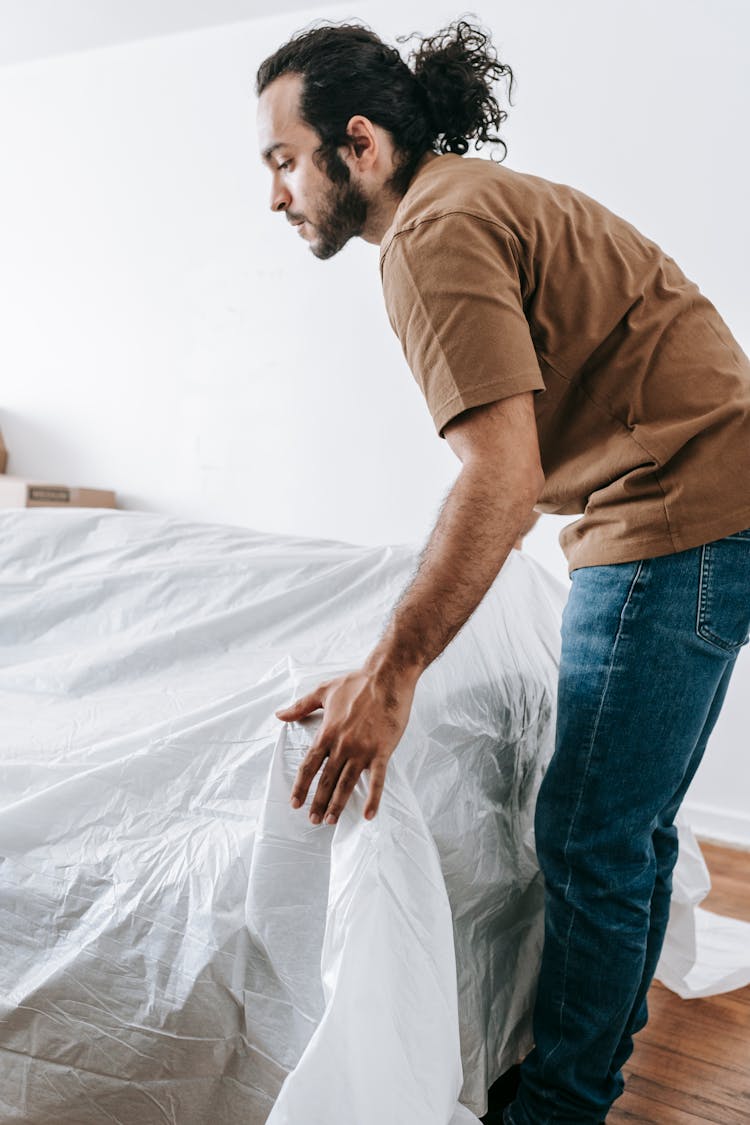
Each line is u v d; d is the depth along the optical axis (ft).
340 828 2.81
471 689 3.82
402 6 9.61
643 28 8.46
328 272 10.03
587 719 3.41
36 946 3.03
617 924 3.50
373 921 2.63
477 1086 3.55
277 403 10.34
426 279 3.07
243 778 3.14
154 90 10.98
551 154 8.87
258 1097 2.86
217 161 10.64
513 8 9.00
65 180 11.55
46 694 4.06
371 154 3.63
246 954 2.87
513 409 2.98
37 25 10.93
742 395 3.38
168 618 4.63
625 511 3.36
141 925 2.95
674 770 3.45
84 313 11.46
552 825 3.55
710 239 8.27
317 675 3.34
